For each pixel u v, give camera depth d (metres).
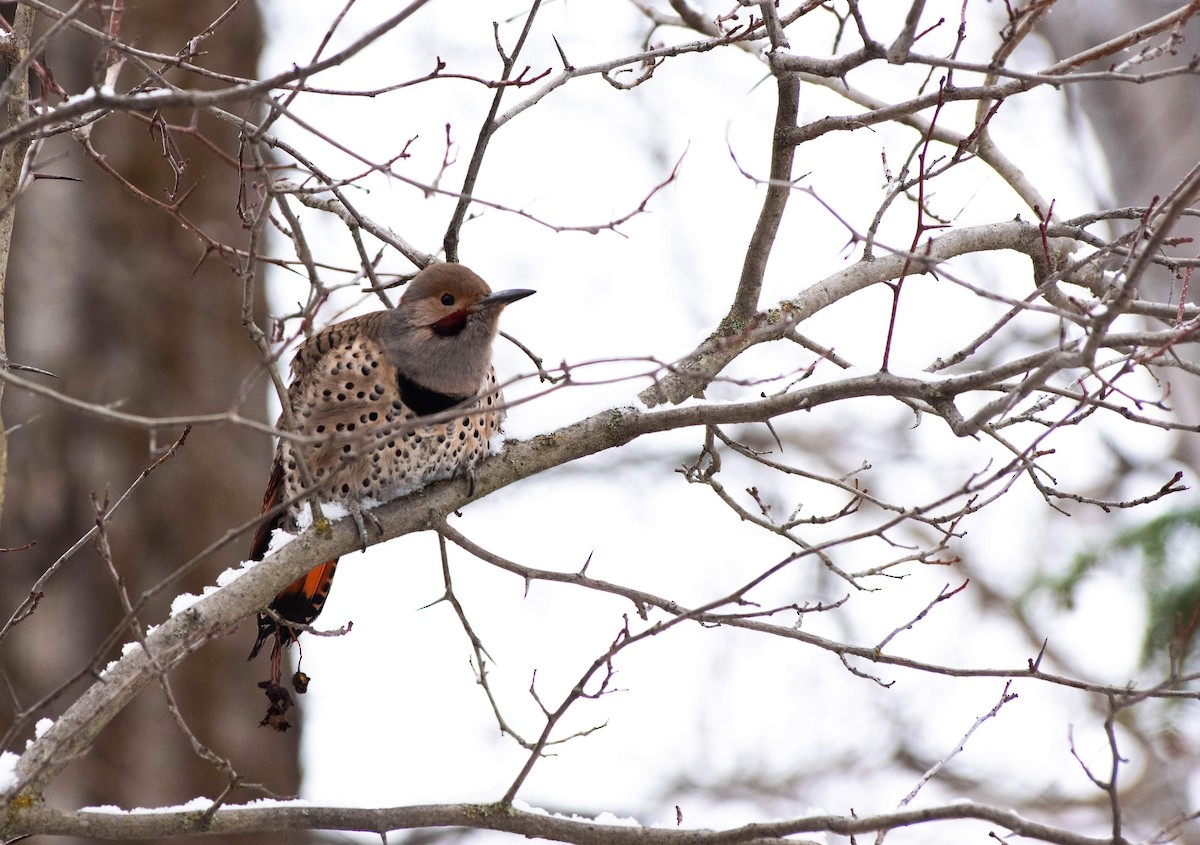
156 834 8.34
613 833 8.60
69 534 15.01
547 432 10.33
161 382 15.60
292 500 7.70
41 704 7.60
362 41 7.00
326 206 10.98
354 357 10.71
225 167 16.23
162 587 7.55
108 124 15.74
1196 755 18.92
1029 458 8.83
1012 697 9.88
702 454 10.55
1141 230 8.91
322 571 10.56
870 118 9.30
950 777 21.03
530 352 10.83
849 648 9.23
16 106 8.53
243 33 16.56
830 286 10.76
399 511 10.02
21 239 15.46
